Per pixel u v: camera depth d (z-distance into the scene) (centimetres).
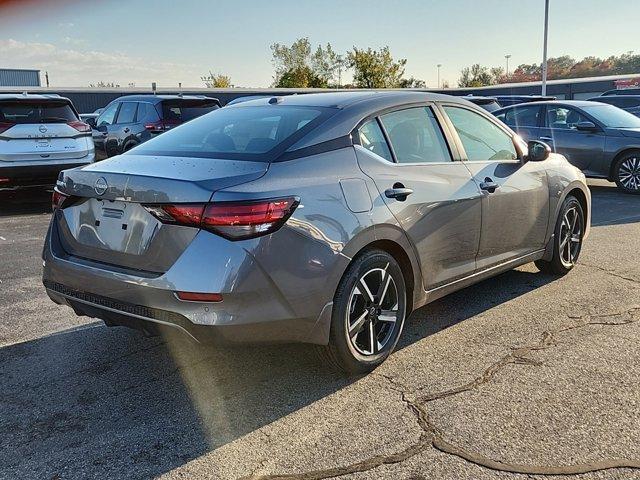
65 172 357
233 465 269
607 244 663
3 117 907
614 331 412
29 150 915
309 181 322
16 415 315
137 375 361
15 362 380
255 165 319
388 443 284
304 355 385
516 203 459
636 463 263
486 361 370
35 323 447
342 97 397
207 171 313
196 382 351
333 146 346
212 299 289
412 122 400
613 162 1064
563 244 536
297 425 302
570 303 471
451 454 273
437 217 385
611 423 296
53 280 353
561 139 1110
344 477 259
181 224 295
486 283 529
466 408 314
